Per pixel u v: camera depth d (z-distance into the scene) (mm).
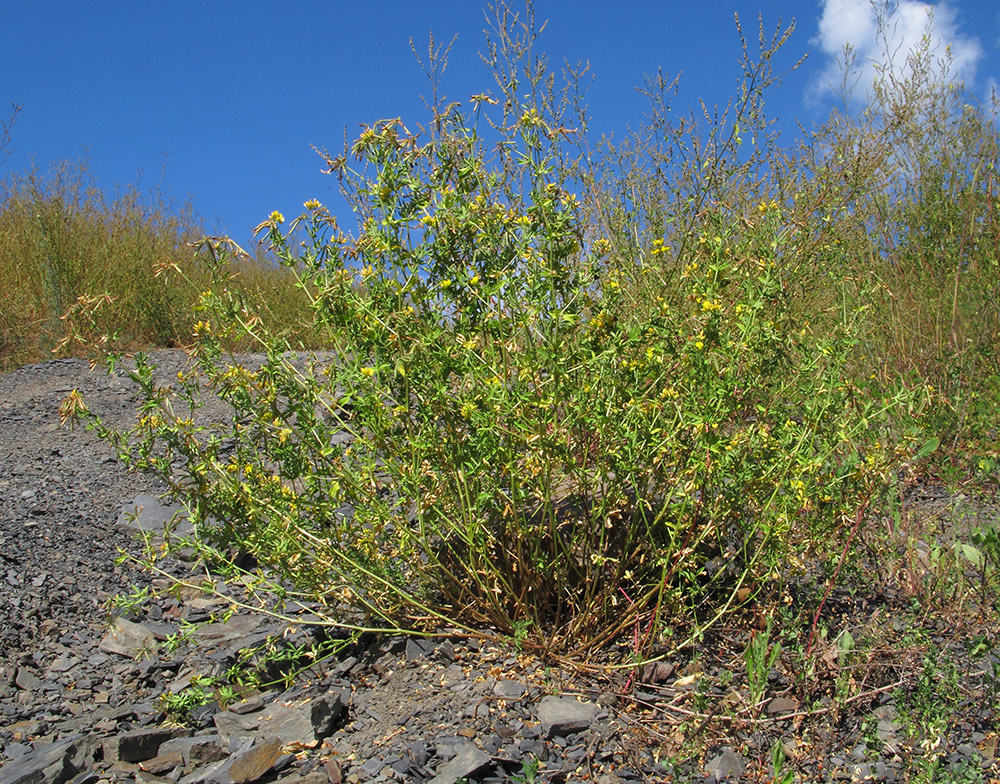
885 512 3432
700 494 2523
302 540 2725
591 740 2223
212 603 3320
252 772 2123
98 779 2145
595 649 2658
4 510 4000
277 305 7613
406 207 2637
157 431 2793
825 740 2209
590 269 2672
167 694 2592
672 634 2502
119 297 8609
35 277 8773
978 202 5375
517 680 2535
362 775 2135
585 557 2760
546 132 2756
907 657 2469
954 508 3457
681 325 2643
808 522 2699
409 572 2848
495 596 2697
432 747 2211
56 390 6531
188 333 8430
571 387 2467
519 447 2654
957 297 5035
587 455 2656
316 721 2389
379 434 2564
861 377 4152
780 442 2543
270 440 2787
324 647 2822
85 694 2664
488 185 2723
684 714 2354
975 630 2736
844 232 3779
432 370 2527
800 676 2404
